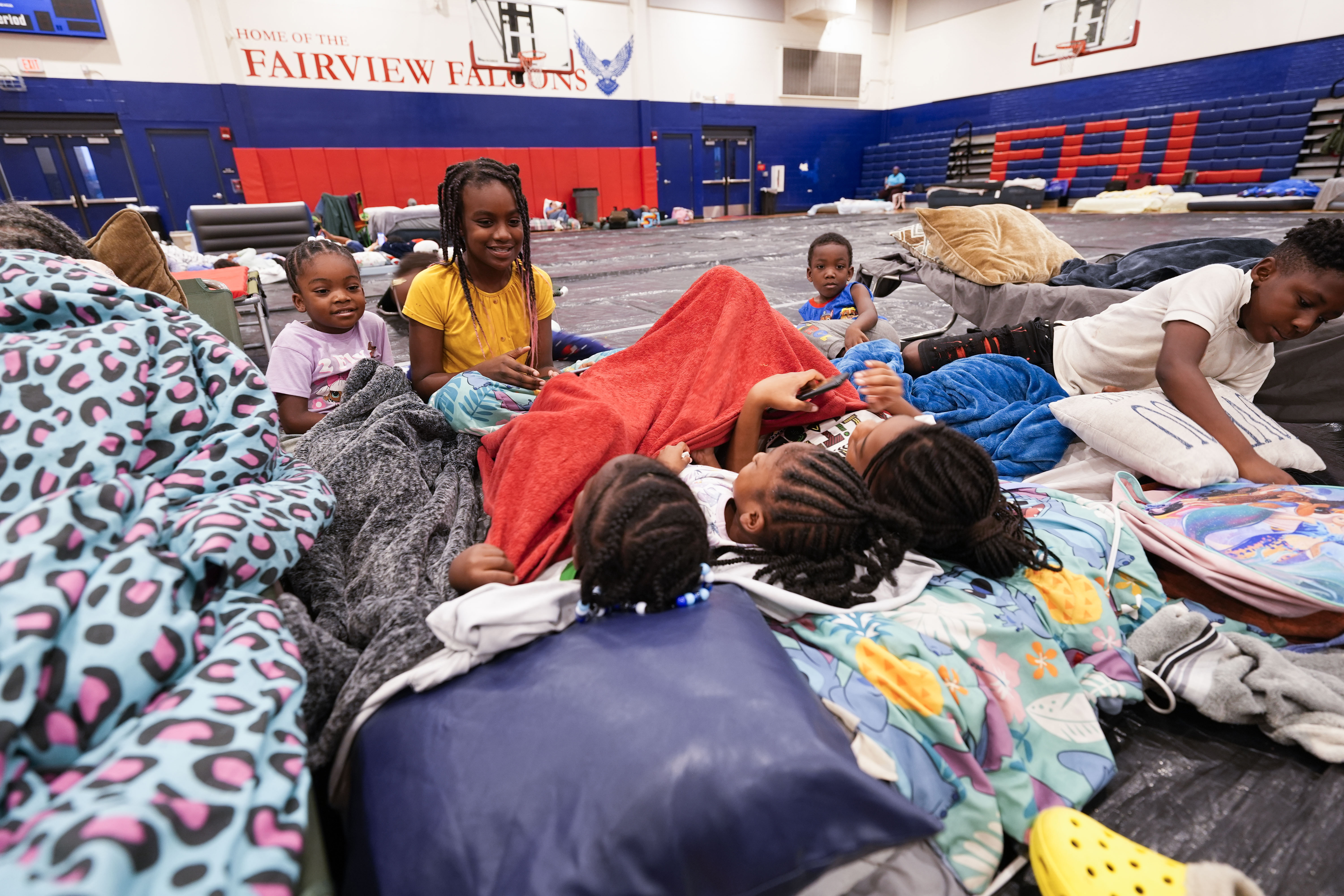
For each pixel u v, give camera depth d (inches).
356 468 55.4
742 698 27.4
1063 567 43.8
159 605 27.7
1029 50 523.8
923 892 29.8
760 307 65.2
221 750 24.7
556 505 47.9
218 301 109.0
